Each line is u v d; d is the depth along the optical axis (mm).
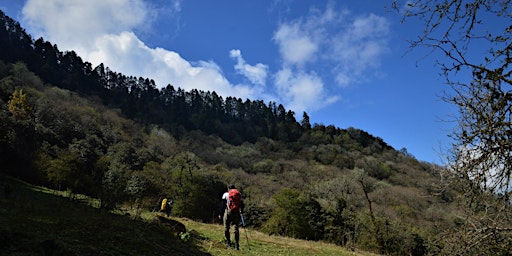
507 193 4141
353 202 43906
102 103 99375
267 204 36781
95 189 14320
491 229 4410
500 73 4012
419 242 25953
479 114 4148
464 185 4422
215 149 99812
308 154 102312
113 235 6711
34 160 37719
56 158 39531
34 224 6215
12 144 37312
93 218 8109
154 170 48781
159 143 81125
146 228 8555
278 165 86312
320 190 47531
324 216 31000
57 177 35531
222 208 9828
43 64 99188
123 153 56344
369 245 27141
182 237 8875
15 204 8266
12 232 5086
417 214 40406
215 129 118875
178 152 79500
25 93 61062
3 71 73812
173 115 118312
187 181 42062
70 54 116812
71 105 76438
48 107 61969
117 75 127625
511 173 3996
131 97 115125
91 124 69750
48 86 86312
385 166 82688
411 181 72750
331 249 15273
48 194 14258
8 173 36250
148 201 30203
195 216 39781
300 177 78500
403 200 48625
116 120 85438
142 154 60750
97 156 52469
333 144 109812
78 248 5258
